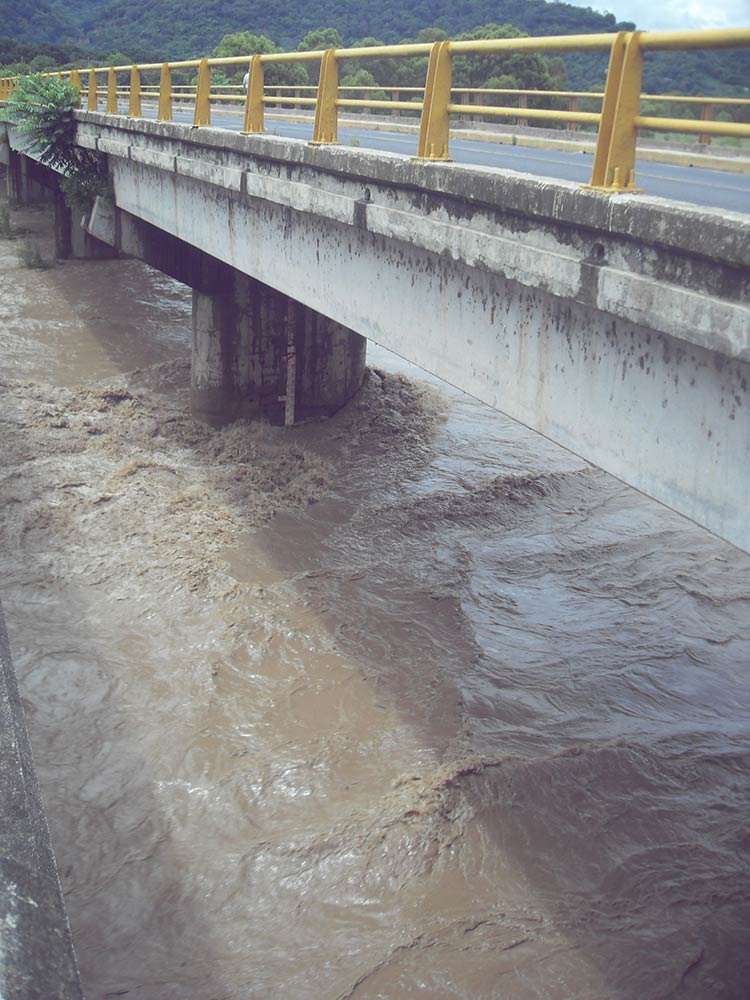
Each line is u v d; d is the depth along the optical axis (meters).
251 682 10.80
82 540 13.78
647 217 5.22
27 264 31.91
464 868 8.27
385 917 7.78
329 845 8.46
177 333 25.33
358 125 25.75
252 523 14.75
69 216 32.75
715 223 4.74
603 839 8.65
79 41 173.12
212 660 11.11
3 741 3.34
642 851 8.52
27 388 20.14
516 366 7.11
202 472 16.73
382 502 15.85
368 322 9.48
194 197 14.82
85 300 28.09
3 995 2.12
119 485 15.68
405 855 8.37
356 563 13.73
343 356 19.44
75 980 2.31
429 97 7.76
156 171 16.81
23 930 2.38
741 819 8.96
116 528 14.21
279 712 10.31
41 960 2.31
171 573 12.96
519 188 6.37
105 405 19.45
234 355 18.33
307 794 9.09
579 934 7.64
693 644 12.06
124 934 7.61
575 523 15.42
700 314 4.93
